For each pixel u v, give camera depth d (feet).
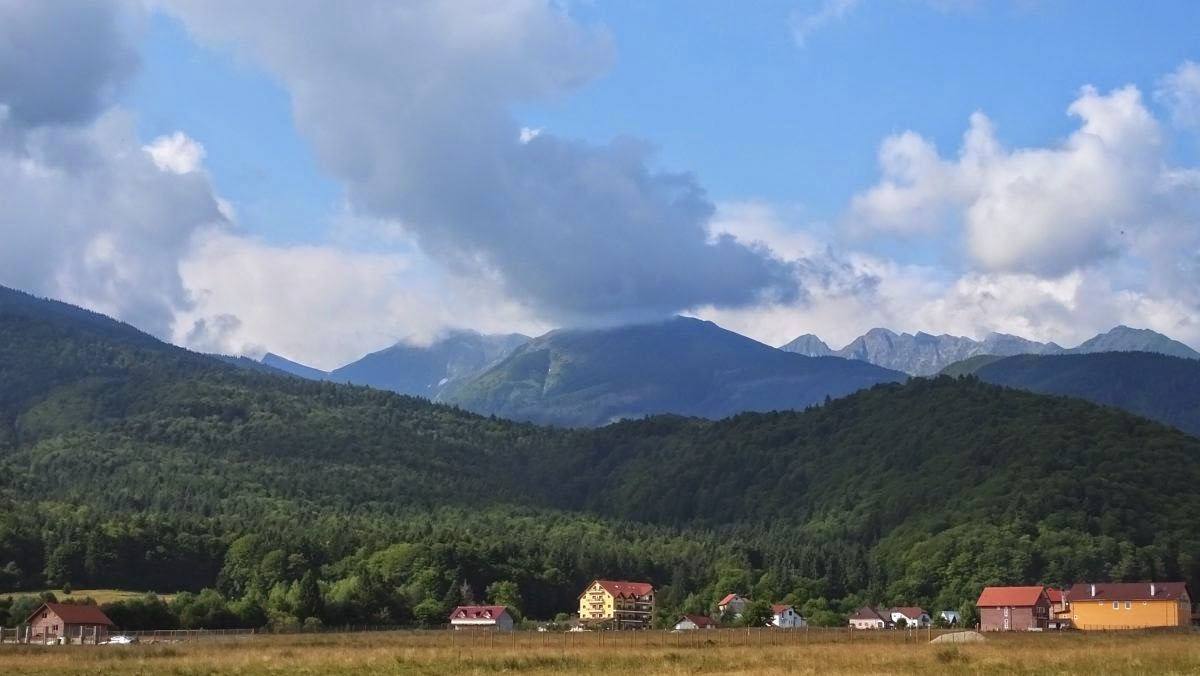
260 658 306.96
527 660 286.05
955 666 263.49
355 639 444.96
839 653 316.81
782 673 241.55
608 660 288.51
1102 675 234.38
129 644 411.34
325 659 299.58
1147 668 247.91
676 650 338.75
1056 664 264.52
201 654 331.98
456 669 266.77
